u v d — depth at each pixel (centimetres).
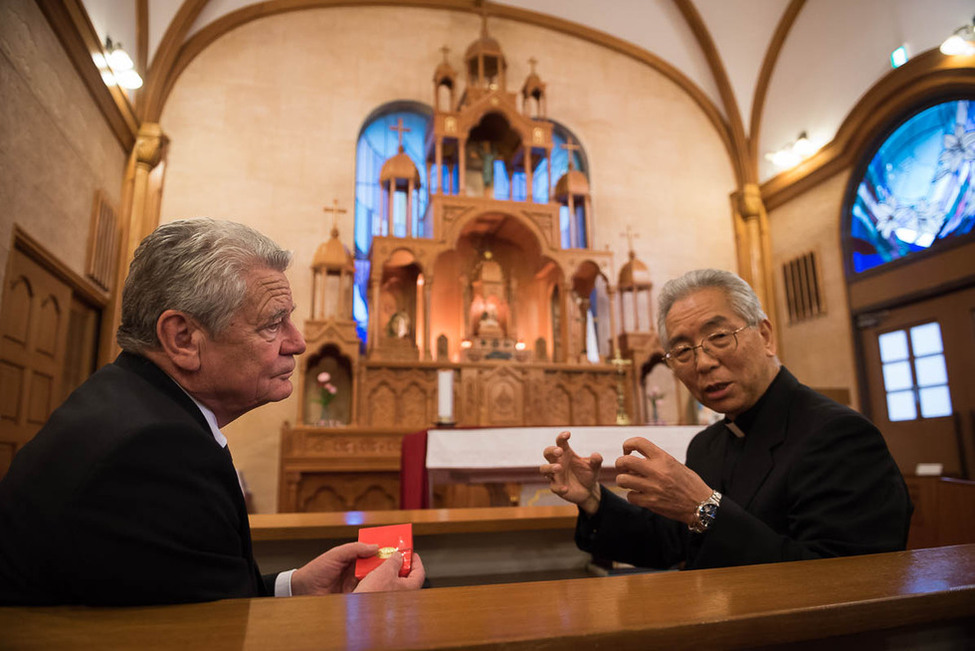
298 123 795
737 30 900
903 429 721
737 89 939
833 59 824
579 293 855
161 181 719
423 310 733
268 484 676
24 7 431
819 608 64
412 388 695
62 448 75
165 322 97
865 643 70
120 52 573
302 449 612
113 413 80
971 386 650
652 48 959
